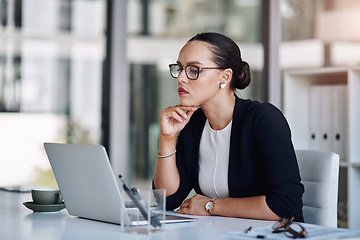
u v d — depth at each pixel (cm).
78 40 464
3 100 445
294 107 340
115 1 465
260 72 462
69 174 190
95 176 177
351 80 308
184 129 232
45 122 456
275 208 190
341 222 319
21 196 263
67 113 462
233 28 481
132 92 476
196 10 492
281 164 197
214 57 206
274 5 416
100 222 184
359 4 420
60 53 461
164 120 218
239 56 215
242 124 210
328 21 430
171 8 489
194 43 207
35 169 452
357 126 310
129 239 151
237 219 191
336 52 428
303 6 430
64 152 188
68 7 463
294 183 196
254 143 207
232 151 213
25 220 189
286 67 426
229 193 215
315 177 227
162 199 165
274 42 416
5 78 447
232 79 214
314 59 430
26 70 452
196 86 205
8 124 446
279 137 201
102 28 469
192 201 206
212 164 220
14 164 445
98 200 180
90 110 467
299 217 198
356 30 422
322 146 333
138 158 476
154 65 484
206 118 229
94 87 468
